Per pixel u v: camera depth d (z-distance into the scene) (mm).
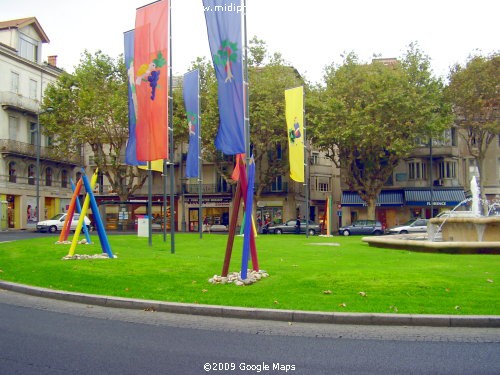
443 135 49375
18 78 47562
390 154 42188
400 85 38062
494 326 8195
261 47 42062
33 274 12766
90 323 8461
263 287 10766
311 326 8344
